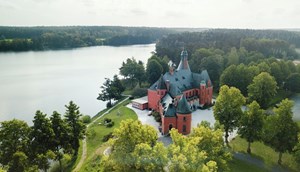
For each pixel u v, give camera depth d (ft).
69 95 378.12
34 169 143.02
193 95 300.20
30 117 290.15
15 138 151.23
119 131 129.08
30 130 158.71
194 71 433.89
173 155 112.47
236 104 196.34
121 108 299.79
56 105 333.01
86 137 225.15
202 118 265.13
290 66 384.27
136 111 285.43
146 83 428.97
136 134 129.08
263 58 448.24
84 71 548.72
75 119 193.77
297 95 351.67
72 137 186.19
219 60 410.72
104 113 297.33
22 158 140.56
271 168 169.89
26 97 363.35
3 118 285.84
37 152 158.10
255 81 279.69
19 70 549.13
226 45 570.05
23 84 433.48
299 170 167.32
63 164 184.65
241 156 186.09
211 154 138.72
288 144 167.53
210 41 631.15
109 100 342.44
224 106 198.39
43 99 356.38
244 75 328.49
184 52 308.40
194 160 112.68
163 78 274.57
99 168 155.22
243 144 205.87
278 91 359.25
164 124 228.43
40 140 164.04
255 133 181.78
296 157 155.02
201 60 424.46
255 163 176.24
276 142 169.99
